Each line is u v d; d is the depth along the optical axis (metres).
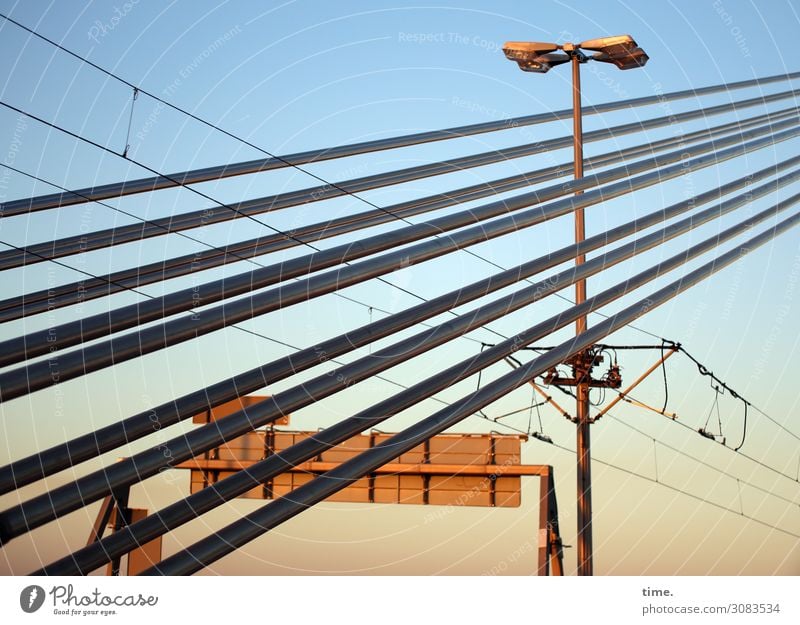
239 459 18.11
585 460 15.44
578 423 15.63
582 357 15.70
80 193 13.45
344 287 10.58
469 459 17.31
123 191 13.81
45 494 7.82
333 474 9.75
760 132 23.31
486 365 12.02
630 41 17.02
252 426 9.40
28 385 7.60
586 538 15.12
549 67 17.78
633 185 16.72
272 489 17.92
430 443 17.52
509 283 12.94
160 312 8.99
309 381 10.16
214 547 8.80
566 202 14.76
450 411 11.28
